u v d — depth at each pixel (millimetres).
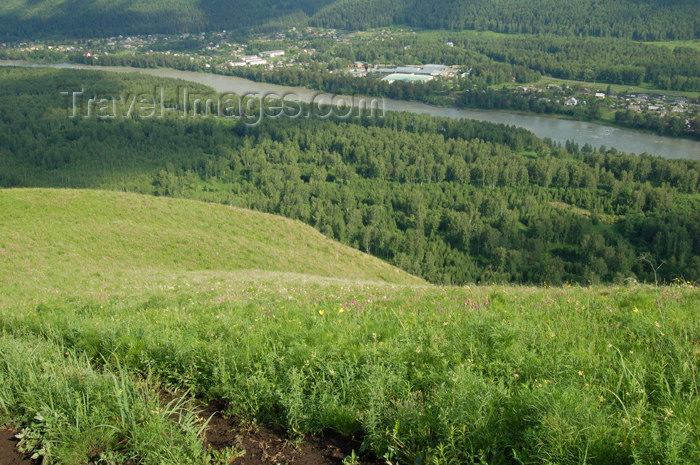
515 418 4086
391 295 11656
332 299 10992
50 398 4879
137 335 7141
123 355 6586
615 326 6688
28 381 5449
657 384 4566
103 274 23031
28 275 22000
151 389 5598
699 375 4723
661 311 7215
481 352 5676
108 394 5008
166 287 16797
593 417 3836
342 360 5562
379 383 4777
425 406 4473
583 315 7434
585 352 5484
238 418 5117
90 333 7445
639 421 3832
